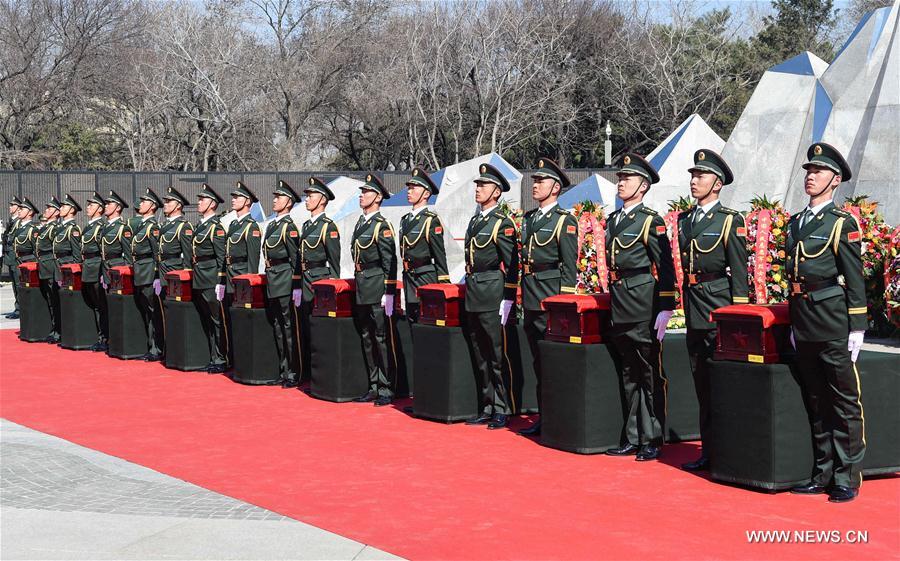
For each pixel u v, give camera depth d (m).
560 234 8.43
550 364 8.16
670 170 20.17
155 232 13.57
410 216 10.09
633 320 7.68
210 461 7.88
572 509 6.39
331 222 11.01
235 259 12.03
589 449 7.91
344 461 7.81
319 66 49.50
